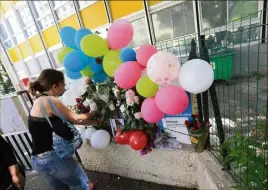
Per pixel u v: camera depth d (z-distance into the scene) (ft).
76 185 4.76
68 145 4.38
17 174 3.68
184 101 3.92
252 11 13.96
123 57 4.89
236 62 8.96
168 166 5.59
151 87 4.22
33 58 30.48
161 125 5.45
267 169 3.29
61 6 22.75
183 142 5.32
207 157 4.81
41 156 4.16
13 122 8.11
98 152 6.93
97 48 4.73
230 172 4.23
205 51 4.47
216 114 4.65
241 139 3.75
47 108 4.01
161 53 3.81
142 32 18.84
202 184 4.86
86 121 5.13
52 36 26.16
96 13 20.49
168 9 16.71
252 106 6.43
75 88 5.97
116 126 6.18
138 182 6.40
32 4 25.52
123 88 4.91
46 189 7.00
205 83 3.61
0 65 8.36
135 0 17.74
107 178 6.97
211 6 15.12
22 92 7.58
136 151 6.05
